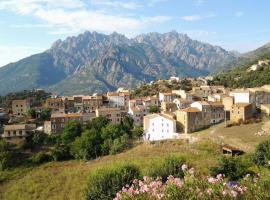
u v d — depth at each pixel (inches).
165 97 7706.7
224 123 5408.5
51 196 3501.5
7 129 6033.5
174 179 818.8
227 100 5861.2
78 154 5123.0
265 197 741.9
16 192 3858.3
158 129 5546.3
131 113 7062.0
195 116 5378.9
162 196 773.3
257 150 2765.7
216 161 3100.4
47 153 5378.9
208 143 4224.9
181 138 4928.6
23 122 7140.8
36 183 3998.5
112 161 4247.0
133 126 6599.4
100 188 2422.5
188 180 807.7
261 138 4121.6
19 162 5167.3
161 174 2486.5
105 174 2475.4
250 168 2534.5
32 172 4662.9
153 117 5644.7
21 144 5777.6
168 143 4694.9
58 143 5821.9
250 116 5442.9
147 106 7377.0
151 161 3378.4
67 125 6077.8
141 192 817.5
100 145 5226.4
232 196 743.1
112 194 2330.2
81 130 6058.1
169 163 2615.7
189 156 3567.9
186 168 890.1
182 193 771.4
